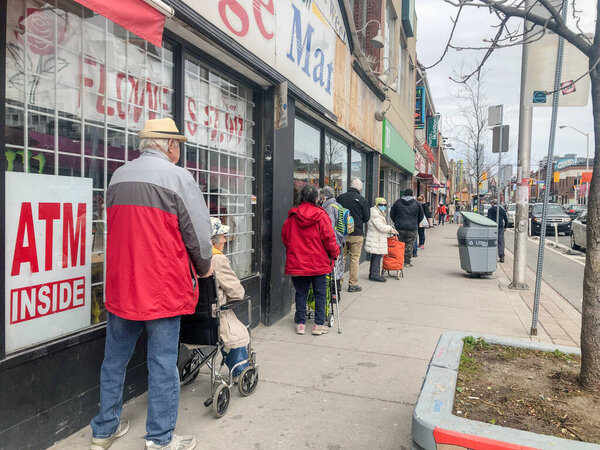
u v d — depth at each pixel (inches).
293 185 246.2
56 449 104.0
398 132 557.9
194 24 137.6
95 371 116.7
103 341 119.0
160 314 98.7
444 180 2054.6
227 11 158.4
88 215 116.3
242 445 111.4
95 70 119.8
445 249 585.9
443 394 90.8
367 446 111.7
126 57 131.0
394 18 515.8
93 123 119.5
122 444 110.7
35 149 102.4
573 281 379.9
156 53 143.2
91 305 118.3
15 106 97.7
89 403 115.2
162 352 102.3
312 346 185.5
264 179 211.5
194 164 165.5
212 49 161.2
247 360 137.5
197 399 136.7
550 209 937.5
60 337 107.5
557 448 71.9
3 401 92.5
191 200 102.5
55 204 106.1
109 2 97.5
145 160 102.8
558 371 111.4
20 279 97.5
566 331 211.2
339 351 179.6
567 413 91.6
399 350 181.3
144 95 138.4
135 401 132.6
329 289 211.0
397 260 342.3
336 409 130.8
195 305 110.0
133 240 97.7
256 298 210.1
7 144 95.9
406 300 272.7
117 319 103.0
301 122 268.7
